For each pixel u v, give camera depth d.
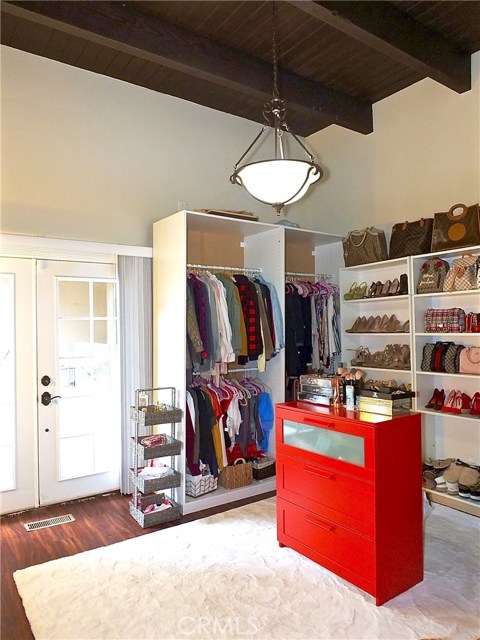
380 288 4.05
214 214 3.79
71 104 3.67
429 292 3.56
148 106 4.08
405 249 3.86
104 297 3.87
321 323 4.52
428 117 3.95
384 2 3.04
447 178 3.80
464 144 3.68
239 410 3.86
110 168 3.85
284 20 3.19
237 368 4.38
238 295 3.82
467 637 1.98
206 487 3.56
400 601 2.24
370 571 2.23
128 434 3.80
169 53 3.20
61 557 2.71
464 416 3.26
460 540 2.90
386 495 2.24
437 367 3.51
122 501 3.64
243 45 3.48
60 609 2.20
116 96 3.90
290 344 4.22
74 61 3.63
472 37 3.42
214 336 3.58
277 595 2.29
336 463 2.41
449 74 3.44
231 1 2.98
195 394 3.54
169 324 3.64
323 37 3.40
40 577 2.48
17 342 3.46
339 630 2.03
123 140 3.93
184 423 3.42
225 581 2.42
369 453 2.22
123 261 3.85
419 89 4.02
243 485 3.74
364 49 3.56
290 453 2.71
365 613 2.14
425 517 3.28
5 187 3.38
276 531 3.02
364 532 2.26
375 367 4.02
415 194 4.05
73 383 3.70
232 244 4.47
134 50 3.09
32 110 3.50
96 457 3.79
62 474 3.62
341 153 4.78
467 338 3.57
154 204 4.08
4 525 3.19
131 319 3.85
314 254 5.09
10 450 3.43
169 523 3.21
